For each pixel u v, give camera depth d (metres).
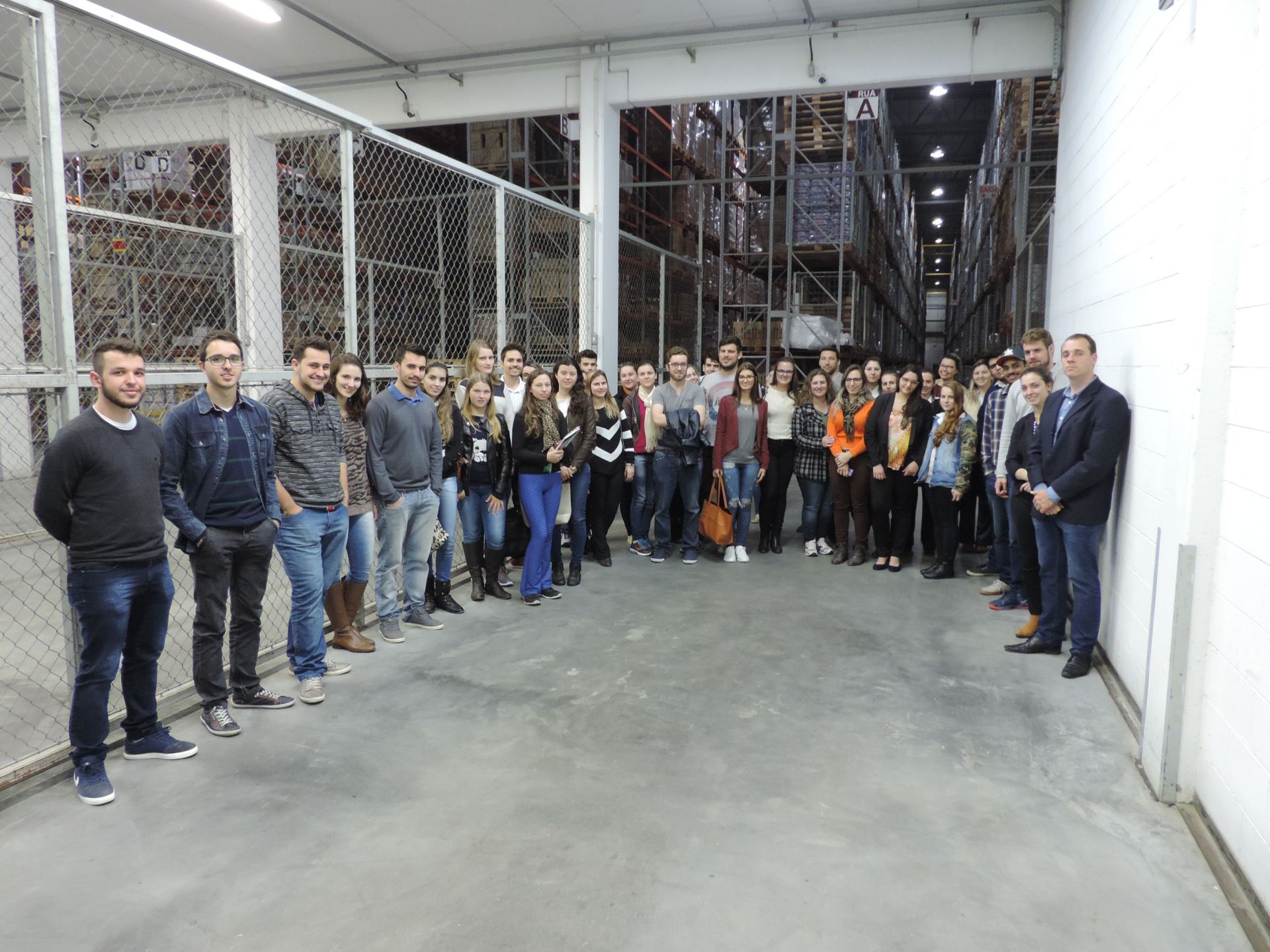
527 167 10.50
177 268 9.69
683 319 11.96
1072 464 4.23
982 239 20.05
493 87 8.90
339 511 4.11
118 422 2.91
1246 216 2.75
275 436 3.84
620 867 2.63
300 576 3.91
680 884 2.54
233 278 8.97
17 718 3.70
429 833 2.82
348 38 8.21
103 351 2.79
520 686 4.13
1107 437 4.05
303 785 3.14
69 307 3.16
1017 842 2.79
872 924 2.36
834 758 3.39
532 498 5.48
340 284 10.11
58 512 2.80
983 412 5.89
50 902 2.44
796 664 4.48
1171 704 3.00
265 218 8.71
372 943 2.28
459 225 9.97
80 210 6.77
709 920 2.38
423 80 9.12
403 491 4.75
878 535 6.71
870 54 7.71
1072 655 4.32
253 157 8.57
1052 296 7.18
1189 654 2.98
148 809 2.97
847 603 5.70
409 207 10.49
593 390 6.41
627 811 2.97
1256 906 2.44
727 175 15.02
